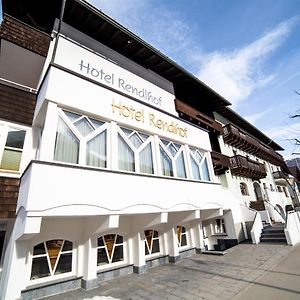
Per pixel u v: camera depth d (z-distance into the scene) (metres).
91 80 6.95
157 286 6.11
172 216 9.41
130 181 6.79
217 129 16.42
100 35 9.88
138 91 10.17
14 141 6.67
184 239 10.68
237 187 17.69
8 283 4.93
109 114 7.15
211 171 11.13
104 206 5.84
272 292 5.11
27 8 9.12
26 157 6.72
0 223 6.61
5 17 7.38
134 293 5.66
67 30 9.03
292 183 36.16
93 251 6.49
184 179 9.01
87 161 6.20
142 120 8.30
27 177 5.13
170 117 9.80
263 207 17.98
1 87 6.85
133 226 8.17
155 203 7.34
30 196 4.61
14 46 7.27
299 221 13.38
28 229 4.45
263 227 14.06
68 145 5.95
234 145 20.39
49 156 5.34
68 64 7.83
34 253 5.84
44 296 5.47
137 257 7.71
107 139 6.96
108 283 6.57
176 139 9.66
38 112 6.41
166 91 12.27
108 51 10.26
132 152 7.63
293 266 7.13
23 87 8.12
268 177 27.02
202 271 7.37
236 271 7.07
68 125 6.08
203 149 11.22
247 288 5.51
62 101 6.04
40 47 7.77
